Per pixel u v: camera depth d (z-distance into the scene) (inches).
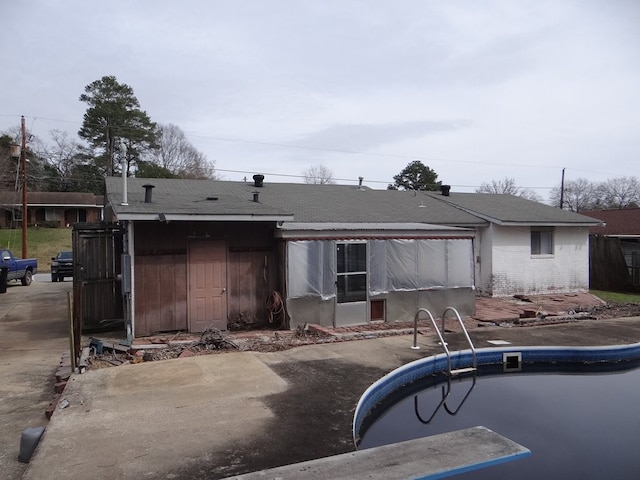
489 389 290.8
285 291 379.2
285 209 532.4
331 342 336.5
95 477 142.3
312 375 253.1
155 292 357.4
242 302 386.9
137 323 350.9
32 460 153.4
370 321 410.9
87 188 2079.2
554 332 376.5
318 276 389.1
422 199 729.0
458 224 604.1
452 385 297.4
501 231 626.2
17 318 473.1
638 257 735.7
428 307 434.9
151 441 168.9
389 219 559.8
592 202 2827.3
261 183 650.8
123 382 238.4
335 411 200.5
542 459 195.9
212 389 228.2
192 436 173.6
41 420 207.8
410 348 316.8
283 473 145.3
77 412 197.2
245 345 321.4
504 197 816.9
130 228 346.0
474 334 367.9
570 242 673.6
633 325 409.1
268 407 204.7
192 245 370.0
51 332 398.3
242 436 174.2
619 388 292.8
